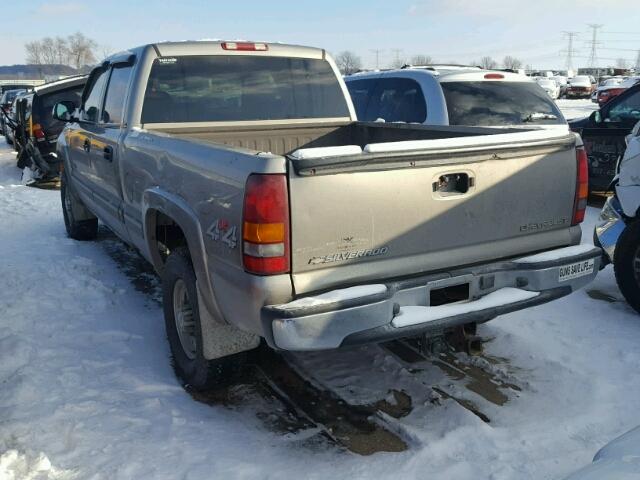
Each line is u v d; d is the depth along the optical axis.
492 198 3.40
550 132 3.58
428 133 4.76
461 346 3.73
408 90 7.33
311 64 5.40
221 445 3.21
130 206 4.72
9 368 4.00
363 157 2.95
